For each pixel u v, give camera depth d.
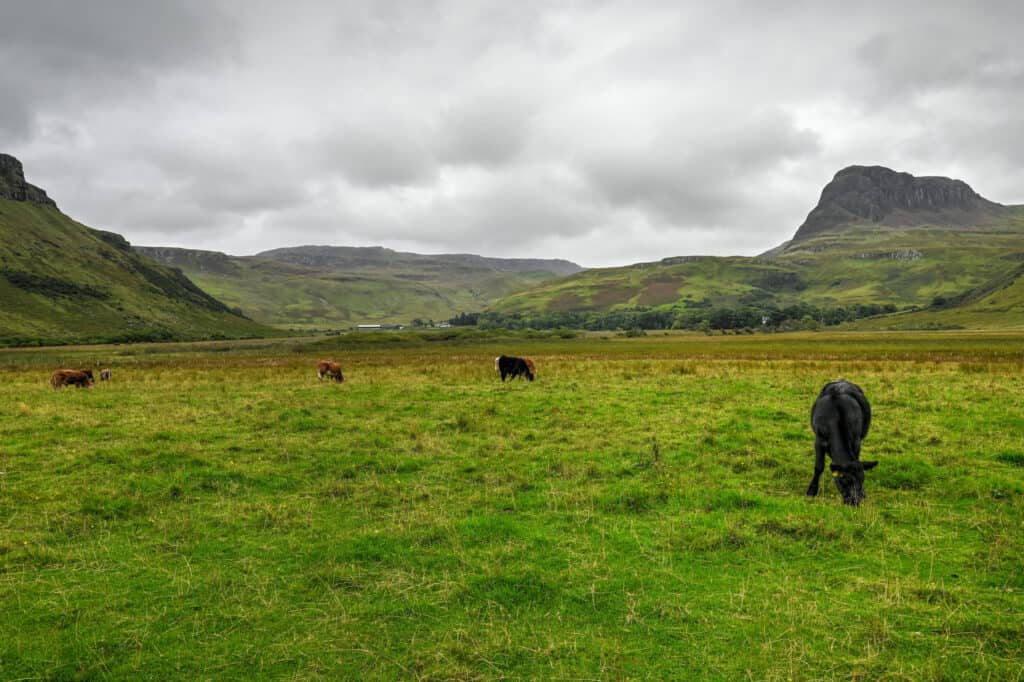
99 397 19.94
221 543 7.27
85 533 7.59
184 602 5.79
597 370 29.31
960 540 6.99
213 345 104.69
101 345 109.06
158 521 7.98
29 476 10.16
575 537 7.25
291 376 27.67
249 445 12.16
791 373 25.64
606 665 4.62
